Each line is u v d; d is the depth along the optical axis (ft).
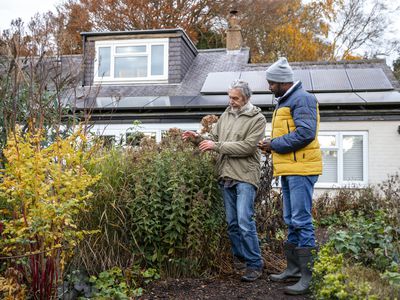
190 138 15.07
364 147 36.81
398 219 15.40
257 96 39.11
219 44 81.05
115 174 14.70
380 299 10.41
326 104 36.55
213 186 14.78
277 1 81.35
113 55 46.75
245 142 13.66
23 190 10.83
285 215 13.93
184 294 12.99
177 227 13.98
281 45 78.79
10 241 10.64
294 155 13.10
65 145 11.85
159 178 14.47
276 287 13.50
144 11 74.02
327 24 82.12
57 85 16.43
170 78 45.55
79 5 68.90
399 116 36.47
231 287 13.55
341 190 32.76
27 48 16.97
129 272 13.60
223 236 15.35
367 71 43.01
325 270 12.18
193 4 78.48
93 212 14.14
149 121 38.81
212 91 40.75
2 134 14.79
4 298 10.95
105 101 40.09
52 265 11.48
